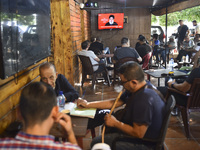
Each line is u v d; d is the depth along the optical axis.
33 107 0.99
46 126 1.02
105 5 9.71
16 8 1.80
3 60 1.55
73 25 5.11
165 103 1.93
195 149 2.83
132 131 1.74
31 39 2.20
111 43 10.05
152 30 11.26
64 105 2.21
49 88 1.08
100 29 9.73
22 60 1.95
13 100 1.97
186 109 3.06
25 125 1.00
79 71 6.28
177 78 4.47
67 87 2.71
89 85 6.21
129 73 1.81
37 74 2.74
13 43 1.74
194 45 7.51
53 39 4.56
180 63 6.18
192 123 3.55
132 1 8.29
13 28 1.74
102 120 2.47
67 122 1.29
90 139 3.08
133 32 9.98
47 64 2.29
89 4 7.27
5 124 1.77
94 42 7.26
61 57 4.63
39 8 2.51
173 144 2.95
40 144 0.91
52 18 4.49
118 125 1.82
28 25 2.11
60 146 0.93
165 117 1.77
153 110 1.74
